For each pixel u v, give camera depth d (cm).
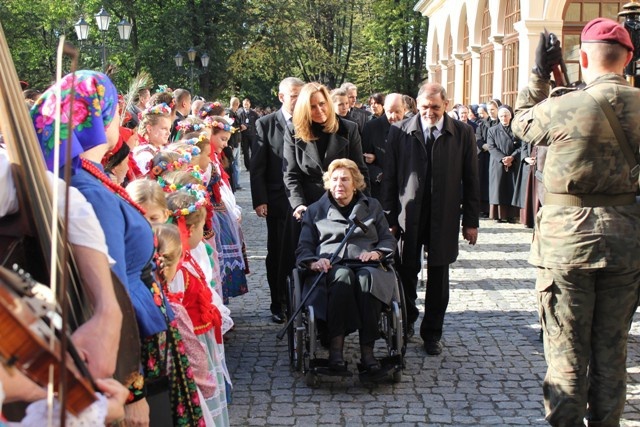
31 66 3294
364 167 664
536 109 401
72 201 207
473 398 511
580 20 1714
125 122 477
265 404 500
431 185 596
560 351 404
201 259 479
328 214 574
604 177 384
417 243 613
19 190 196
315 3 4256
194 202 409
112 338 200
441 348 614
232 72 3738
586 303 398
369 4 4344
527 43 1728
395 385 536
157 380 289
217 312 418
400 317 523
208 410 346
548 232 397
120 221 247
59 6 3234
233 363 584
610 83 387
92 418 170
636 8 620
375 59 4378
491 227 1308
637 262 388
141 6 3512
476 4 2341
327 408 493
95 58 2409
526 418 476
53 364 156
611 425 408
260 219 1418
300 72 4478
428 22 3812
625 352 408
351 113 1040
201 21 3584
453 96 2980
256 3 3838
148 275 286
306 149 640
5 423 181
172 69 3516
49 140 243
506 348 620
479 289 827
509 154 1341
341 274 526
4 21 3250
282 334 527
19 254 202
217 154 662
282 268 666
